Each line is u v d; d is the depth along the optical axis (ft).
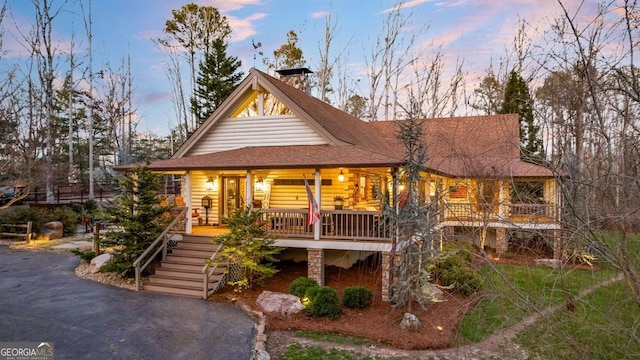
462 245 24.86
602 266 20.01
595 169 16.16
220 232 51.13
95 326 31.07
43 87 90.33
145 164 47.60
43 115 88.89
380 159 41.75
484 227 25.53
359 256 55.72
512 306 19.90
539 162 18.21
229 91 106.73
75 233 74.38
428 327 33.40
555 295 19.42
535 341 20.99
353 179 55.06
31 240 66.44
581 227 15.46
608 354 16.97
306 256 52.75
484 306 23.18
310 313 35.35
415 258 36.37
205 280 39.55
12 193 91.15
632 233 15.39
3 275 45.78
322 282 43.86
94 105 122.93
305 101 60.39
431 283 41.19
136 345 27.91
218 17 132.67
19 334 28.91
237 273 44.06
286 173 55.11
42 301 36.78
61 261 52.90
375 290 43.47
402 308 37.96
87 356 25.88
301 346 29.73
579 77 16.06
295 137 55.77
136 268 41.55
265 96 63.72
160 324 32.12
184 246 47.01
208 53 115.34
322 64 113.80
